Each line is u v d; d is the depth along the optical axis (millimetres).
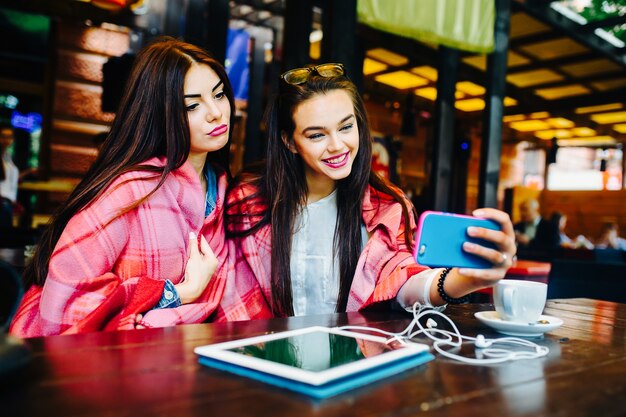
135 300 1091
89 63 4793
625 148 10367
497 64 3379
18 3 4250
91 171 1249
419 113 8273
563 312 1388
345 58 2699
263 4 4750
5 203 3852
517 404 584
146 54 1255
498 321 962
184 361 711
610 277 2270
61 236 1122
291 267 1456
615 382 687
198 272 1227
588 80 6156
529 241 7938
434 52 5348
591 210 10727
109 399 548
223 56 3580
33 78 5555
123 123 1247
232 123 1401
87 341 810
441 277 1083
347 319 1107
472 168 9859
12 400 535
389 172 5688
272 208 1404
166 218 1215
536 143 10180
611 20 4461
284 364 652
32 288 1181
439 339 915
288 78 1330
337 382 615
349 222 1443
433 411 551
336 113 1264
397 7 2629
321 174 1426
